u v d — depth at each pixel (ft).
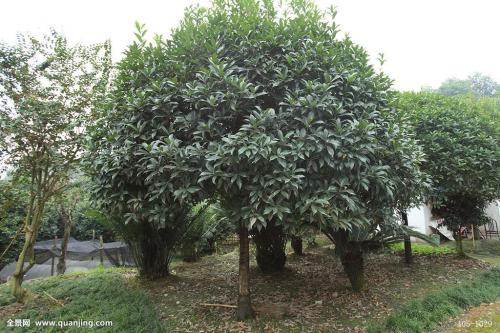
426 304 15.87
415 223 41.01
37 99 16.40
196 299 17.76
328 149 11.28
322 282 20.72
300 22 14.32
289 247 32.60
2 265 32.89
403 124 16.16
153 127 12.98
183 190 11.39
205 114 12.73
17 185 18.53
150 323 14.10
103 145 14.78
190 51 13.71
